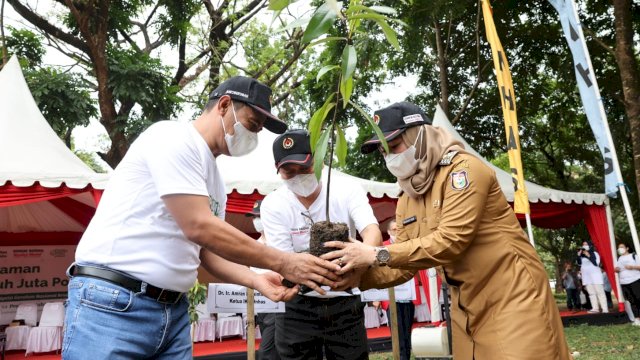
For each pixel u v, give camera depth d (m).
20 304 10.66
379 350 8.51
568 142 21.14
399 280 2.46
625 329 9.79
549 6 17.25
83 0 14.05
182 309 2.06
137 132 13.73
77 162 8.04
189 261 1.99
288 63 17.53
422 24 14.38
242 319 10.28
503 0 17.11
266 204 3.18
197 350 8.95
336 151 2.04
